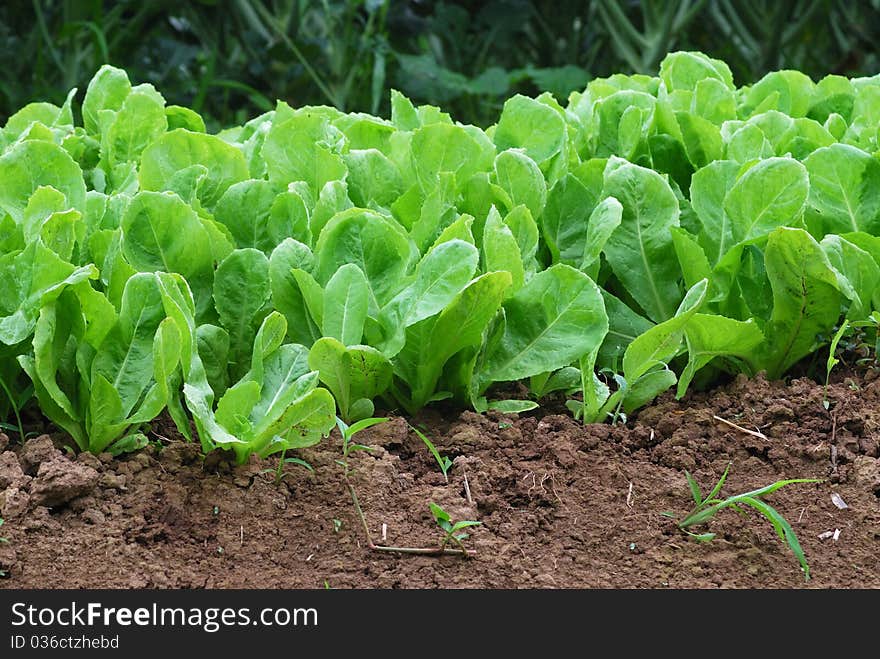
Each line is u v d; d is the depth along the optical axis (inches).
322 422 77.3
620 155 115.4
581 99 137.8
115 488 79.2
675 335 85.0
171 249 89.3
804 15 323.3
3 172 94.8
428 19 340.2
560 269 89.2
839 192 103.3
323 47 293.7
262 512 78.2
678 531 78.0
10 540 74.0
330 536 76.6
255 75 295.7
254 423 81.0
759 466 85.6
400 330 85.1
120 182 112.4
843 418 89.9
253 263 89.4
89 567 72.6
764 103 132.9
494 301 83.9
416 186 102.5
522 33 343.3
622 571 74.3
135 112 117.6
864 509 80.0
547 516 79.5
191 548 75.1
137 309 83.3
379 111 311.7
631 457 87.0
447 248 84.4
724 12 335.3
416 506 79.4
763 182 96.3
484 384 91.6
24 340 85.2
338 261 89.9
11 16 320.8
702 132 115.2
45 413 82.8
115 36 312.2
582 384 93.0
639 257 99.4
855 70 344.2
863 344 102.4
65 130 128.2
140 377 82.9
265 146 104.0
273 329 82.6
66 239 86.0
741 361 99.0
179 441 85.9
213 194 103.7
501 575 73.5
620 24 301.6
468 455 86.3
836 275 89.3
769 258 91.3
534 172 101.1
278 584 72.0
